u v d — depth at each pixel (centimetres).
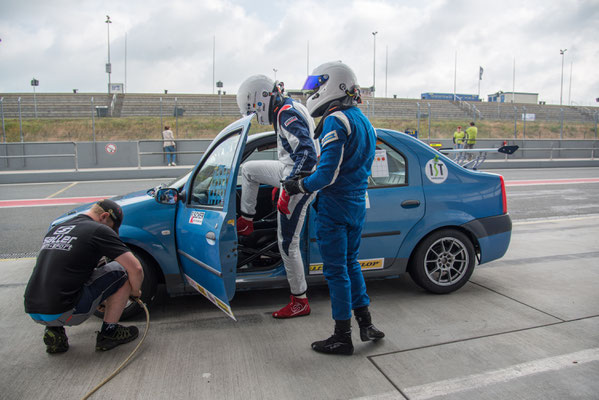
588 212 795
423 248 362
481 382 234
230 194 266
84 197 1010
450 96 5134
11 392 231
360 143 252
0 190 1167
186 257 312
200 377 243
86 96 3312
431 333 297
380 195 349
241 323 319
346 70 256
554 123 3306
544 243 559
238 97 307
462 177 372
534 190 1092
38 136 2373
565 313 329
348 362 258
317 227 263
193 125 2617
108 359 267
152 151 1719
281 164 309
